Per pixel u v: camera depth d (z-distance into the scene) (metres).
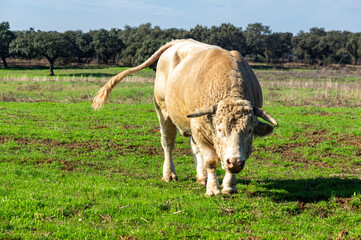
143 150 11.67
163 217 5.74
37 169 8.84
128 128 15.10
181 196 6.83
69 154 10.77
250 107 5.68
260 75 67.88
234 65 6.50
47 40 72.31
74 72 76.88
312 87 40.50
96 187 7.23
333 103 27.30
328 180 8.33
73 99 28.00
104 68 90.56
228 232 5.28
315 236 5.18
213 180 6.93
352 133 14.22
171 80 7.44
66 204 6.00
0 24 95.62
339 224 5.71
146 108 21.81
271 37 122.81
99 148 11.67
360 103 26.89
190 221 5.67
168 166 8.52
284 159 11.12
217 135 5.74
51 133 13.27
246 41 119.12
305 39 113.69
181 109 7.15
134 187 7.56
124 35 146.12
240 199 6.71
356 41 106.00
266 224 5.58
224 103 5.70
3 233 4.89
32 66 94.00
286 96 29.42
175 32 119.06
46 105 21.72
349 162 10.70
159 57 8.84
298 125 15.84
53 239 4.86
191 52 7.57
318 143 12.78
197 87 6.47
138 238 5.00
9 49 79.81
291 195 7.12
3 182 7.48
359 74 72.25
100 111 19.56
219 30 111.44
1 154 10.27
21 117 16.69
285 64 114.69
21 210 5.60
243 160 5.41
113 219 5.58
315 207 6.42
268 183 8.20
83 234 4.99
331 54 113.31
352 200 6.63
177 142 12.88
